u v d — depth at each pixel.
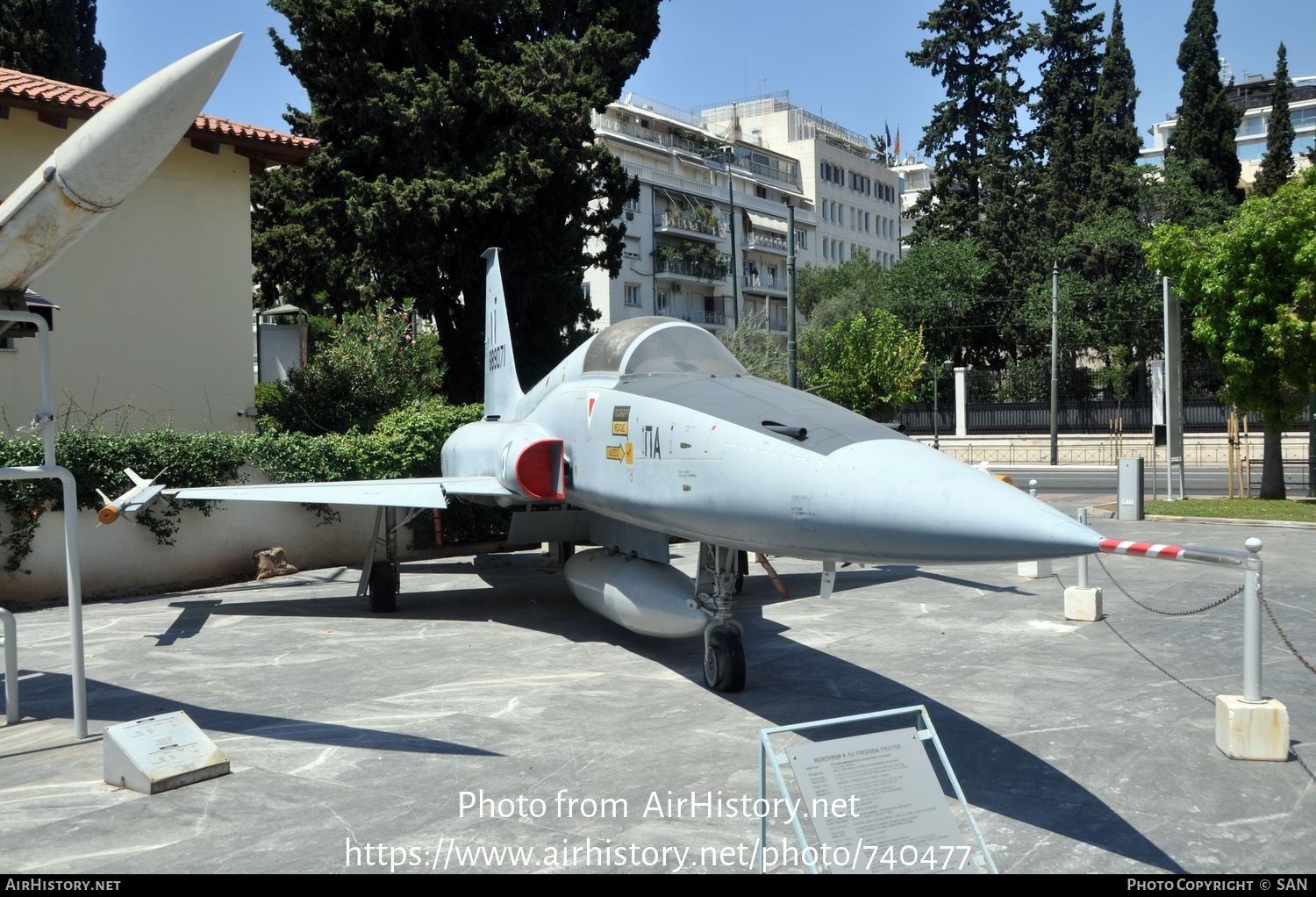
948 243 48.06
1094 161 48.19
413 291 21.55
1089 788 5.14
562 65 21.16
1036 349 46.31
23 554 11.98
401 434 15.41
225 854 4.47
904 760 3.91
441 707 6.96
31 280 6.31
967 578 12.66
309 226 23.41
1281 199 17.86
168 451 13.19
